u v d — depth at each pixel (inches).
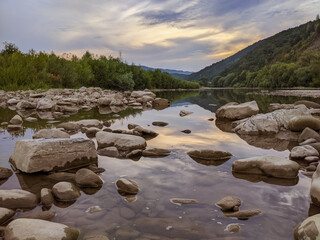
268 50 5738.2
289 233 71.6
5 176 115.3
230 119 294.8
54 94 576.1
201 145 174.7
